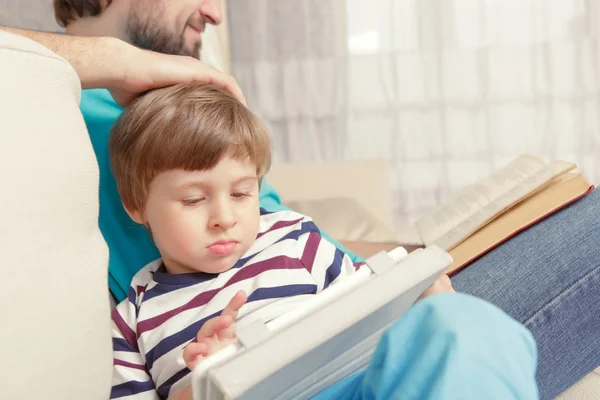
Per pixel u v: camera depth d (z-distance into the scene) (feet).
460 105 8.29
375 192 5.53
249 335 1.54
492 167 8.51
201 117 2.58
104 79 2.74
